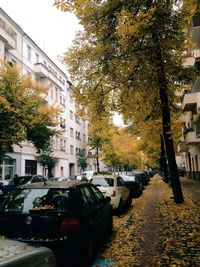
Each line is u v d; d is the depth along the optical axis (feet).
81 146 183.11
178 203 44.57
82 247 18.06
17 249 9.45
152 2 31.96
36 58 119.65
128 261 19.22
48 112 60.64
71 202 18.85
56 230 17.56
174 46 34.12
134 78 38.06
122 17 29.84
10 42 87.10
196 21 60.44
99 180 40.45
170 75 38.91
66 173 149.48
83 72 39.42
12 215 18.24
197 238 24.08
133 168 243.19
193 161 114.93
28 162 104.99
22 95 56.44
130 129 76.43
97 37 36.55
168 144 44.98
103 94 41.27
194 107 94.17
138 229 28.71
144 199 56.95
